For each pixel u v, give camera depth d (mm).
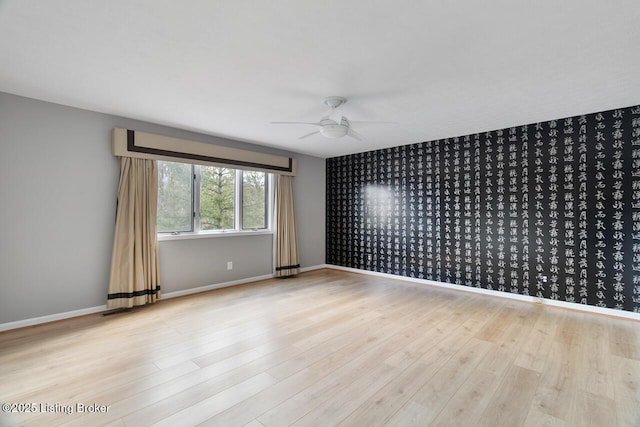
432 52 2143
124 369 2287
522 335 2930
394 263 5270
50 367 2309
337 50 2125
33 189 3068
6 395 1964
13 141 2955
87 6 1663
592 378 2188
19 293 3014
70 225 3287
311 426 1707
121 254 3551
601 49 2092
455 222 4566
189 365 2352
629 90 2811
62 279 3248
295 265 5574
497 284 4195
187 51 2150
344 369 2311
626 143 3281
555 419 1767
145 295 3707
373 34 1927
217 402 1909
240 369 2301
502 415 1803
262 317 3396
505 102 3119
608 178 3391
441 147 4691
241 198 4934
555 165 3729
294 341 2789
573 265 3627
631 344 2725
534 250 3898
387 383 2129
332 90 2805
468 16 1737
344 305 3834
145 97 3002
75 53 2182
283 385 2096
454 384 2119
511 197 4066
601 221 3441
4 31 1905
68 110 3254
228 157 4539
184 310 3615
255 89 2787
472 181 4398
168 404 1885
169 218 4133
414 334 2953
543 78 2555
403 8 1669
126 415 1780
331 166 6246
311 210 6043
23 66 2377
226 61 2287
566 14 1715
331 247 6250
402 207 5152
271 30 1892
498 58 2225
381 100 3051
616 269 3359
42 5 1651
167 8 1681
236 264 4844
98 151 3451
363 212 5711
